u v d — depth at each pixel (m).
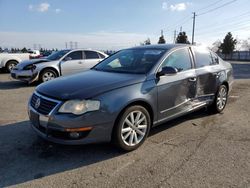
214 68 5.42
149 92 3.85
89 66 10.42
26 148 3.84
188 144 4.04
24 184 2.94
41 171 3.21
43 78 9.55
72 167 3.32
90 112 3.29
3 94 7.88
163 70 3.99
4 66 14.31
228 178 3.04
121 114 3.55
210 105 5.49
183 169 3.26
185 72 4.61
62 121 3.25
